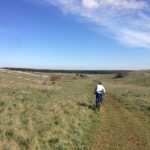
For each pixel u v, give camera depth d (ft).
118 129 52.49
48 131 42.60
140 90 143.54
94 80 298.15
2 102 63.10
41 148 36.37
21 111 54.44
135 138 46.75
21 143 37.11
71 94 103.96
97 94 73.15
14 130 40.34
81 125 51.34
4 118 46.55
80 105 74.02
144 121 59.98
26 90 107.24
